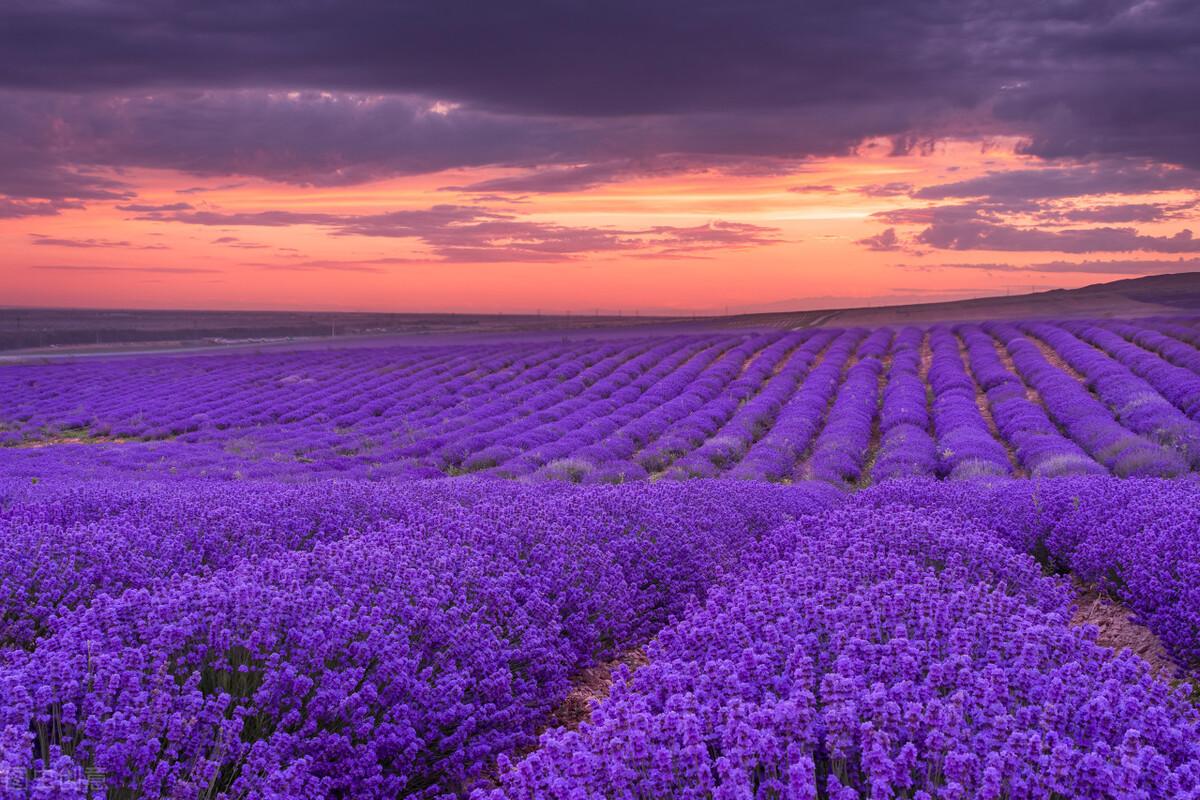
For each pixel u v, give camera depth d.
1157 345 39.88
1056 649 4.86
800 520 11.76
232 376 51.50
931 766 3.44
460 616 6.24
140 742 4.01
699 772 3.38
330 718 4.78
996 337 53.09
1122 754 3.39
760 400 34.28
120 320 185.62
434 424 34.84
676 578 9.31
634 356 52.56
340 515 10.12
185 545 8.52
